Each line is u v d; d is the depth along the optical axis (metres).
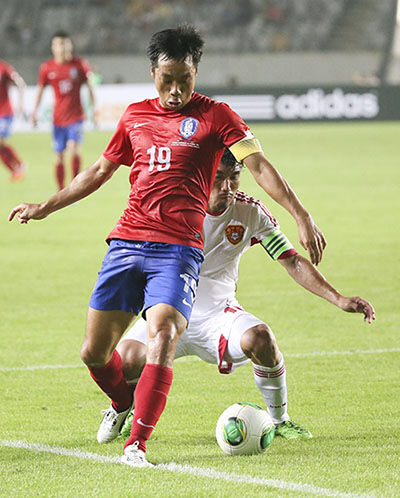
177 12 154.75
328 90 128.38
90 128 120.19
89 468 14.21
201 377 21.48
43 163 87.00
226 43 150.38
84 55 147.75
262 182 14.70
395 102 130.62
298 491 12.83
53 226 49.31
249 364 22.86
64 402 19.22
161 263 14.87
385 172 75.31
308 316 28.19
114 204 59.38
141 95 118.50
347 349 24.02
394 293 31.55
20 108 68.88
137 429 14.20
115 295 15.04
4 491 13.02
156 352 14.16
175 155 15.02
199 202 15.21
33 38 150.50
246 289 32.81
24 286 33.34
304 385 20.42
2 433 16.80
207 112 15.17
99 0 155.62
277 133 118.62
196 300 17.11
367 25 151.75
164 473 13.82
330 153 92.38
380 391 19.84
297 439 16.38
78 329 26.59
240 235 16.97
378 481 13.34
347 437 16.33
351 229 46.94
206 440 16.33
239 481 13.35
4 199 58.97
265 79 144.75
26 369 22.12
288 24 152.75
